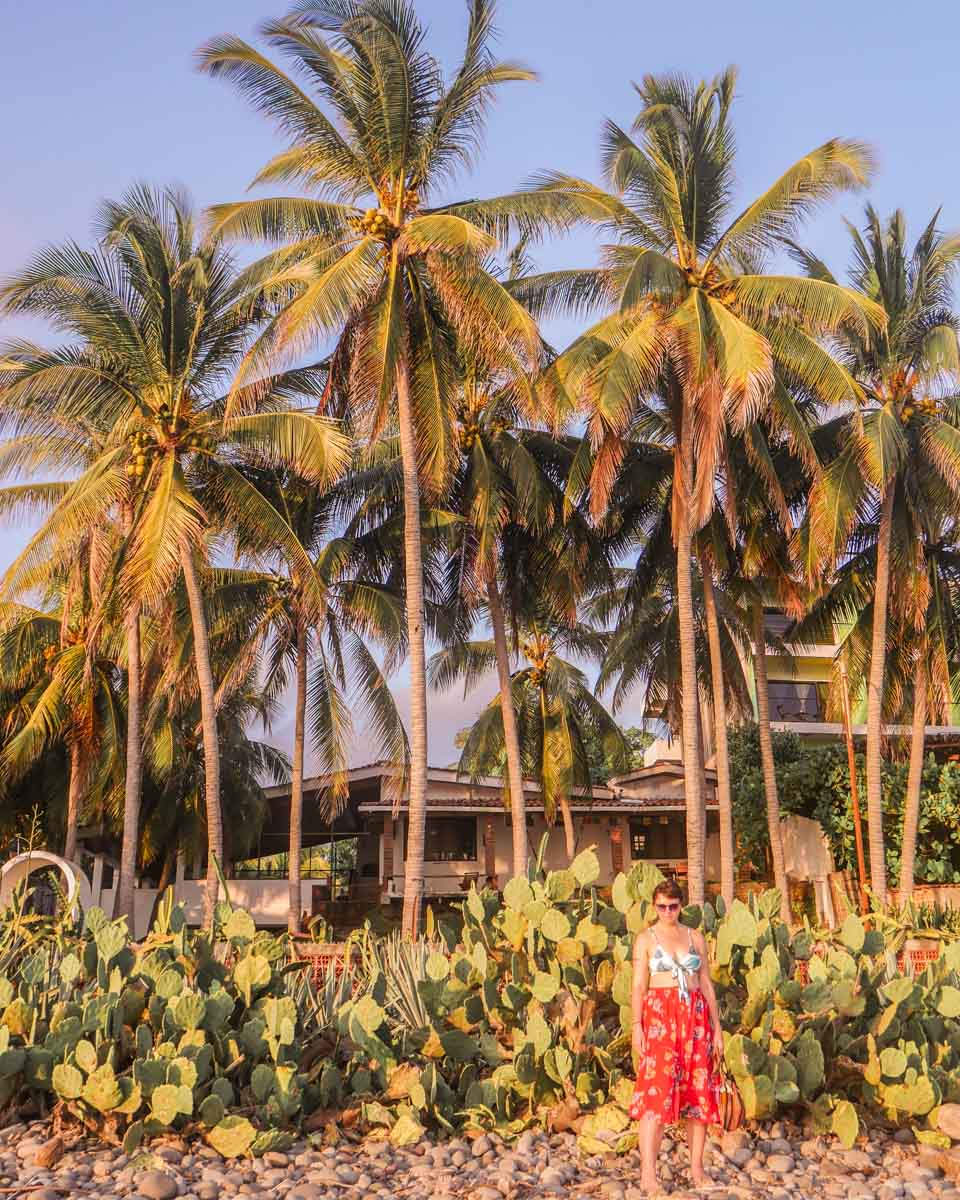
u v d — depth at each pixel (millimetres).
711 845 33969
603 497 20344
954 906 24234
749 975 7664
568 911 8453
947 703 26031
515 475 23922
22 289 20422
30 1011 7730
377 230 19781
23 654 29172
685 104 21938
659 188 21531
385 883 32188
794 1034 7621
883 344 23375
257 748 36969
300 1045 8062
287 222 20109
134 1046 7609
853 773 25766
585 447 22547
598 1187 6359
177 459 21812
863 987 8055
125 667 29656
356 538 25953
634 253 21312
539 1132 7320
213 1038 7664
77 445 23312
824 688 38688
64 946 9438
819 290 20000
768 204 21016
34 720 27047
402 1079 7520
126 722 30797
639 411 24984
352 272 18484
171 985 7711
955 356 21688
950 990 8320
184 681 27156
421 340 20719
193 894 33594
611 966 8055
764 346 18844
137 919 32812
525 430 25609
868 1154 7031
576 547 26031
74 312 20969
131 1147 6820
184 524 19812
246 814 35594
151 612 24531
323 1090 7648
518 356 19312
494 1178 6449
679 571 21938
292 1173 6625
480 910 8570
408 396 20453
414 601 20297
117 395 21594
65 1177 6352
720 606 28250
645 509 26812
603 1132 7105
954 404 23438
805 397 24719
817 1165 6828
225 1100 7305
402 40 19531
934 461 21984
